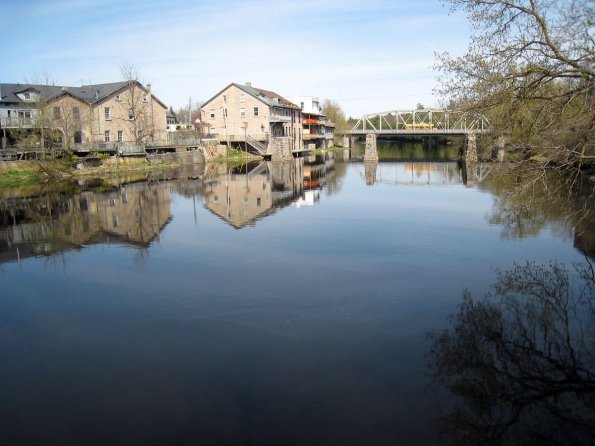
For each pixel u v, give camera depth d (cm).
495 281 1334
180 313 1177
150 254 1717
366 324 1083
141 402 810
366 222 2191
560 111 1114
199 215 2484
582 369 886
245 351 973
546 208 2262
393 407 780
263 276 1431
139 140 5681
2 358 978
